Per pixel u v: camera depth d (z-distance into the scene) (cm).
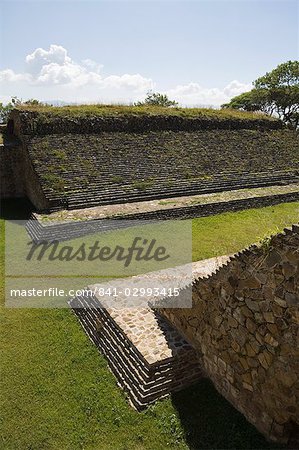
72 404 761
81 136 2198
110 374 832
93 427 712
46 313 1056
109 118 2345
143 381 769
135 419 720
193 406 739
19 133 2211
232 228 1642
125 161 2136
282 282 579
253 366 664
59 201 1788
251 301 645
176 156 2298
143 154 2231
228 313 705
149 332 877
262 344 636
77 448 676
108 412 739
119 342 877
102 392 786
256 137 2753
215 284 730
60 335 966
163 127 2503
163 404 745
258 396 666
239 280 663
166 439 681
